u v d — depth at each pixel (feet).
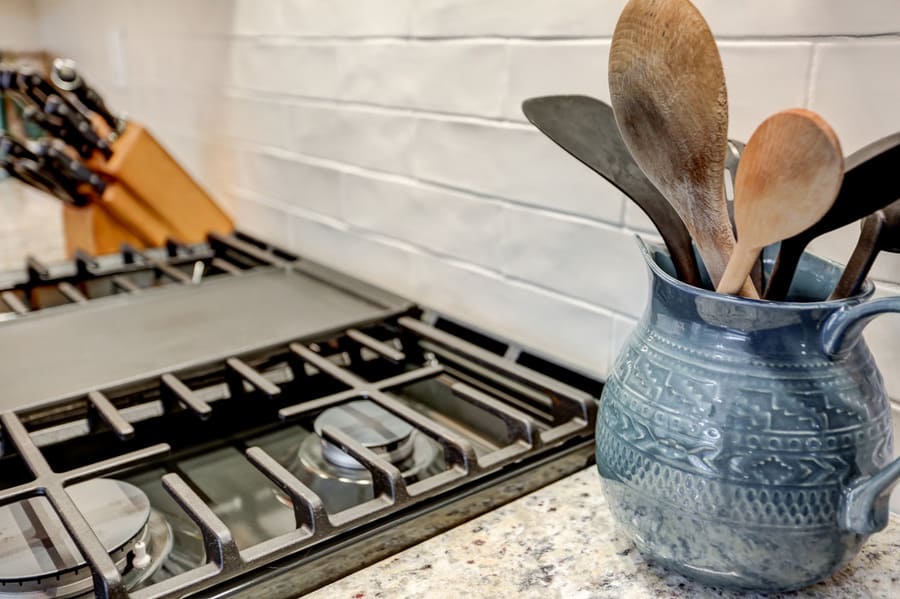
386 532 1.59
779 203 1.13
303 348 2.39
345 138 3.18
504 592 1.42
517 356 2.41
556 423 2.12
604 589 1.43
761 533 1.28
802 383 1.27
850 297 1.33
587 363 2.40
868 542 1.57
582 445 1.94
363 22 2.91
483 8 2.41
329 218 3.41
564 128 1.55
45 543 1.64
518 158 2.44
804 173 1.07
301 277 3.25
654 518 1.38
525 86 2.35
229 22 3.74
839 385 1.28
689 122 1.20
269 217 3.83
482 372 2.50
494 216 2.59
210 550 1.46
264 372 2.47
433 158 2.77
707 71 1.17
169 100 4.49
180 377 2.25
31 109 3.39
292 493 1.58
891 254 1.65
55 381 2.25
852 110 1.63
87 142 3.55
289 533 1.55
